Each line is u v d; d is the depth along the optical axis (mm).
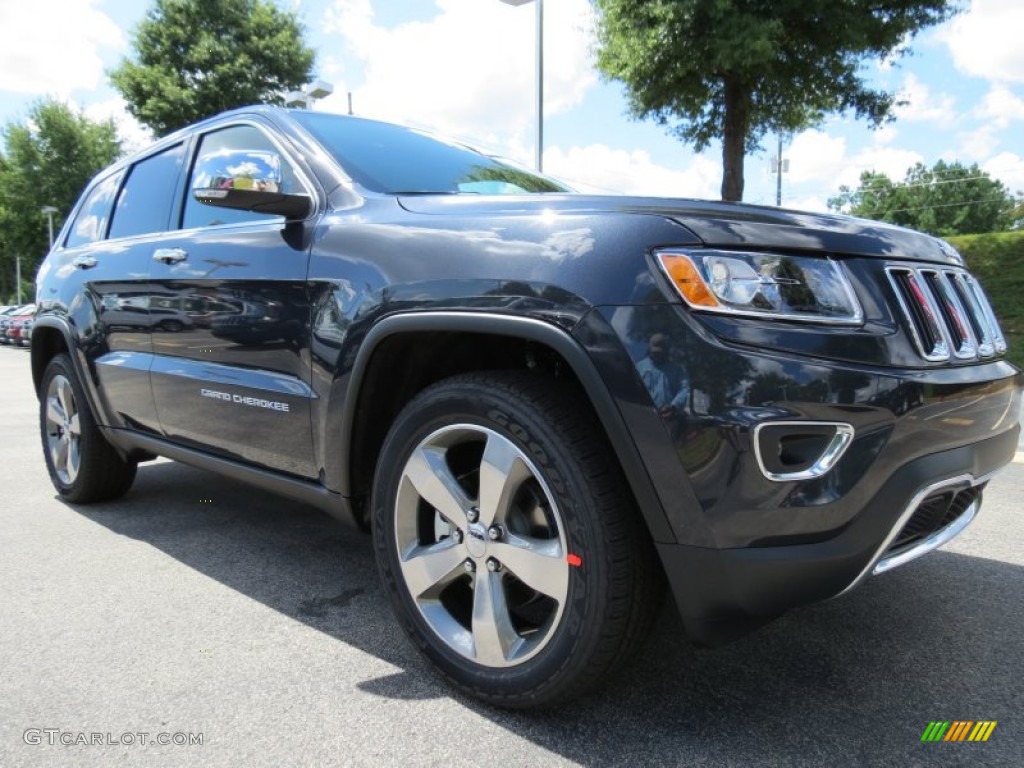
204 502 4125
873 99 12273
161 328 3139
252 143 3008
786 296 1711
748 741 1856
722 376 1625
